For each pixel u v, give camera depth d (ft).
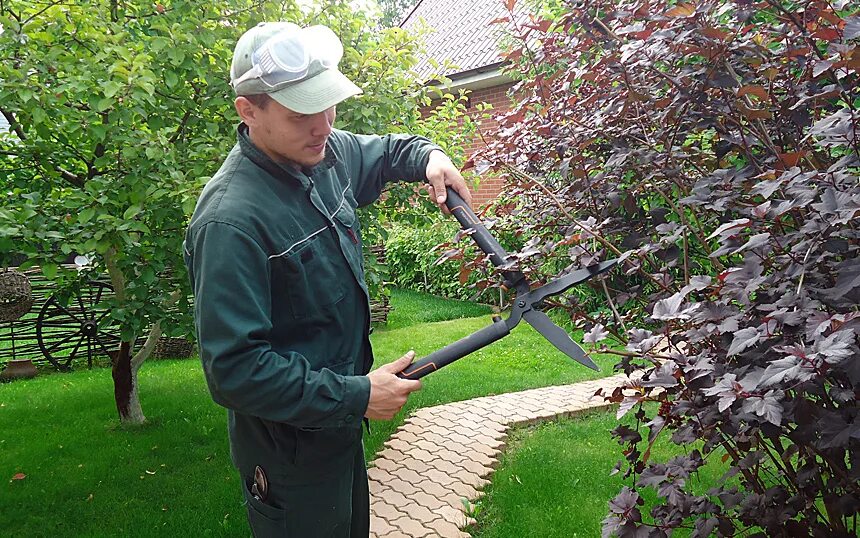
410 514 10.59
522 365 18.78
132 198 10.86
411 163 6.62
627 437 6.48
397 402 4.99
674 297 5.11
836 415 4.31
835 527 5.79
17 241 10.89
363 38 13.53
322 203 5.40
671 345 5.49
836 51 4.77
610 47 7.23
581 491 10.85
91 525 10.70
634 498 5.86
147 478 12.47
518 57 7.97
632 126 7.03
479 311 28.48
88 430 15.24
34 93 10.33
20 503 11.54
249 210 4.89
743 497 5.88
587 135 7.03
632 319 6.79
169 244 11.64
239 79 4.72
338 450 5.71
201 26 11.47
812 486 5.60
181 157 11.74
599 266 5.57
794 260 4.84
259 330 4.72
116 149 11.57
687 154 6.48
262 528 5.82
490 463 12.37
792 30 6.40
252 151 5.10
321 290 5.30
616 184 7.14
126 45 10.86
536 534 9.70
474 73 30.50
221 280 4.68
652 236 6.93
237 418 5.69
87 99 10.87
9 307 21.22
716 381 4.71
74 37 11.46
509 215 7.89
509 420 14.28
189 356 23.85
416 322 26.99
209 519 10.72
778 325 4.63
